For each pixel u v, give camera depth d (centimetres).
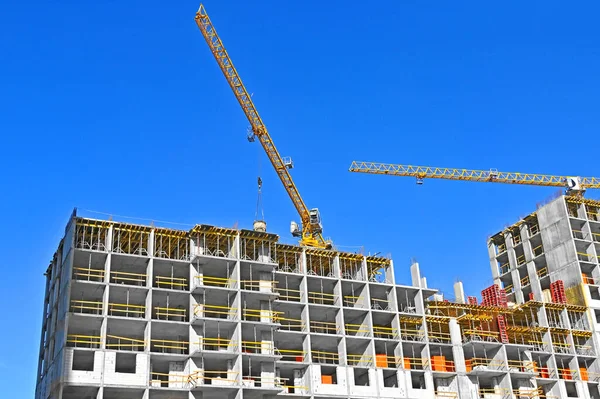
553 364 9956
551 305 10381
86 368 7644
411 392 8656
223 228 8375
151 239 8031
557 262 11219
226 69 11506
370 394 8400
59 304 7831
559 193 11625
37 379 8306
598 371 10212
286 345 8694
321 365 8338
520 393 9438
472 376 9275
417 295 9550
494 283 11900
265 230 9175
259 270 8538
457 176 14512
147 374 7312
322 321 9131
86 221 7862
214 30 11119
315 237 12650
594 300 10725
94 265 7969
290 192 12769
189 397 7450
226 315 8300
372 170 14212
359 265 9481
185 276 8412
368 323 8919
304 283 8775
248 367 8050
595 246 11375
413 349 9212
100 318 7375
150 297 7694
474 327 9894
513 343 10150
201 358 7650
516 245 11975
